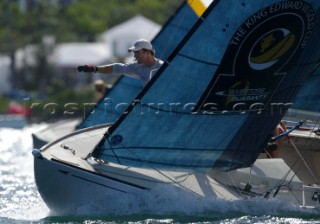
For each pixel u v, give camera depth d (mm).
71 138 38906
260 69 36406
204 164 37125
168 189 36375
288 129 43125
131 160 35906
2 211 38312
